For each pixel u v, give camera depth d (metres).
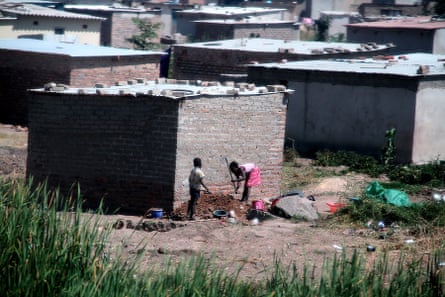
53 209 28.72
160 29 141.38
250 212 44.78
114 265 26.80
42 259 25.89
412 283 27.09
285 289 26.80
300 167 61.31
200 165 43.94
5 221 28.00
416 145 60.75
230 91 47.00
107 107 46.75
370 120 62.56
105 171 47.03
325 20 156.50
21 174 57.06
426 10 140.25
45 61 77.94
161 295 24.58
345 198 50.41
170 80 54.88
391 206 44.41
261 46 86.00
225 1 182.12
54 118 48.41
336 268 27.72
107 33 134.62
